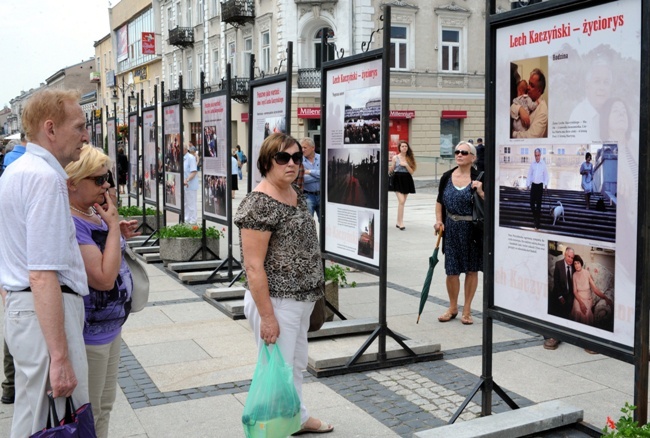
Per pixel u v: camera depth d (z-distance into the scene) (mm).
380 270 5418
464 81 34844
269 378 3566
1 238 2752
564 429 4105
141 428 4332
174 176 11156
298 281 3797
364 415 4520
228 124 8383
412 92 33719
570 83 3500
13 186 2707
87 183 3051
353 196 5820
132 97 16219
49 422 2703
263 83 7691
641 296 3211
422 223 15109
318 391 4965
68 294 2799
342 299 7840
